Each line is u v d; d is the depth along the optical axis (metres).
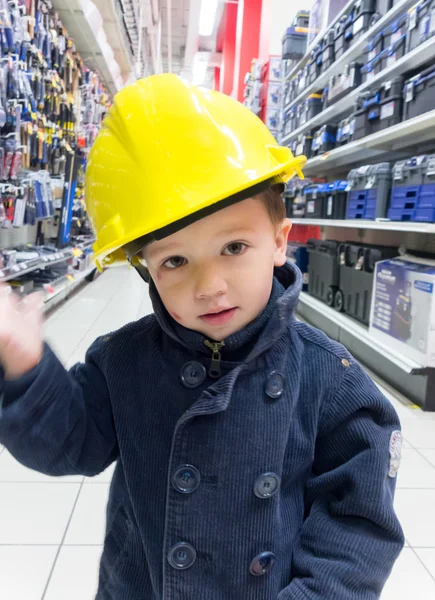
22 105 3.17
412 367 2.31
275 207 0.56
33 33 3.43
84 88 5.37
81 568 1.28
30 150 3.54
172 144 0.51
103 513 1.52
